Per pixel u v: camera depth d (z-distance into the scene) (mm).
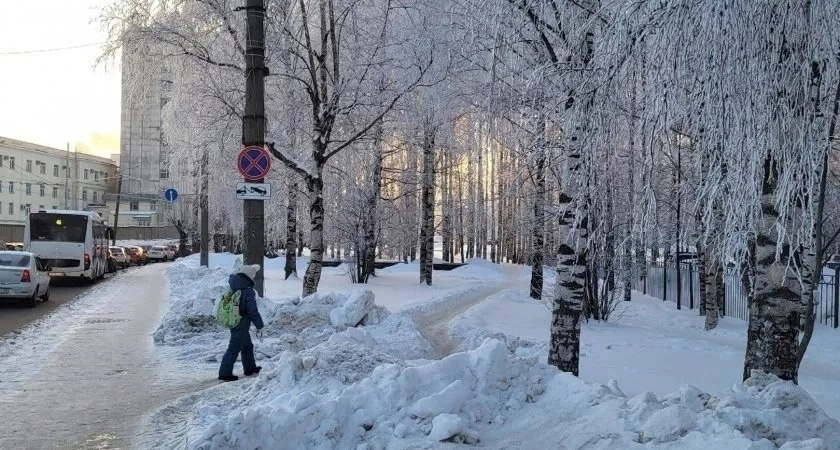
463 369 6148
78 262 27281
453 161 28578
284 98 17344
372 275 30328
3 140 85938
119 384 8555
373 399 5676
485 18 7559
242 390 7590
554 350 8531
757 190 5484
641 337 13492
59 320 15516
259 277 12703
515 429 5473
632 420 5094
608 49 5867
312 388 6480
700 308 19594
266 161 11945
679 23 5309
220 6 14430
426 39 14867
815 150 5527
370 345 9336
